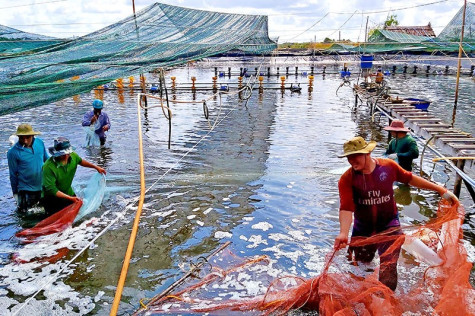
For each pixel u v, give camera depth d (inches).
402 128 295.3
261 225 234.1
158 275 184.7
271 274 183.3
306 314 153.5
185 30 412.8
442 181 303.9
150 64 326.3
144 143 435.8
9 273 186.4
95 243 214.7
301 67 1870.1
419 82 1160.8
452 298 137.3
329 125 538.0
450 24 608.7
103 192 268.7
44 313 157.6
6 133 494.3
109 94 903.1
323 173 326.6
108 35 347.6
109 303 164.6
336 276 155.1
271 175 322.7
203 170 338.6
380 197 157.3
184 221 240.8
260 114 629.9
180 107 707.4
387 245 156.5
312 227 230.5
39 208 260.1
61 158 237.8
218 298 165.6
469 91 928.3
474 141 303.6
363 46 1038.4
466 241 206.8
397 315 139.9
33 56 274.8
